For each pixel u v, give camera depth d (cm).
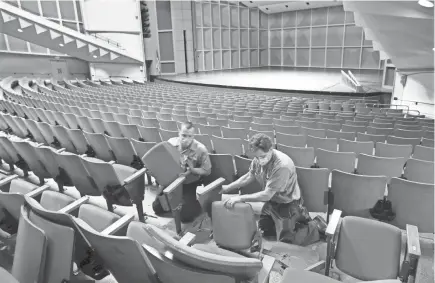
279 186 186
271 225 206
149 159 222
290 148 300
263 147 182
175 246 97
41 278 124
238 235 169
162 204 231
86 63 1277
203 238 213
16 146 276
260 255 177
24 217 135
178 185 210
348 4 633
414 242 135
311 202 224
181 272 102
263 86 1057
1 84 839
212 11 1547
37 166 277
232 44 1670
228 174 251
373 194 201
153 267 114
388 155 322
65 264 123
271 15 1739
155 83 1288
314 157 324
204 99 770
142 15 1307
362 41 1474
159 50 1415
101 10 1185
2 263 180
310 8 1580
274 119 476
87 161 221
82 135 326
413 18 580
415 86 826
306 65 1698
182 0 1394
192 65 1509
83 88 994
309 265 179
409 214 195
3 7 880
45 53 1140
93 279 136
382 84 1054
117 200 230
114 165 268
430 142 356
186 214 236
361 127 435
